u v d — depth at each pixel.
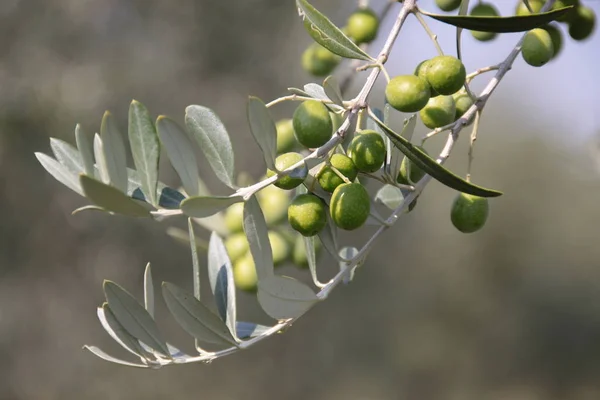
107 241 10.43
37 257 10.34
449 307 14.85
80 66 10.39
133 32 10.69
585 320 15.38
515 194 15.89
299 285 1.56
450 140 1.88
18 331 10.26
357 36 2.86
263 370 12.33
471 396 14.74
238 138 10.68
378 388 13.16
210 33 10.89
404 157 1.81
